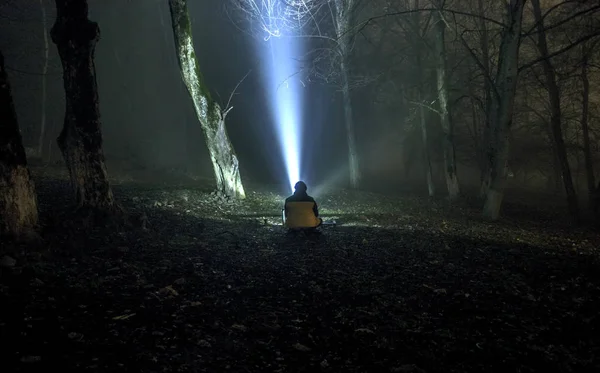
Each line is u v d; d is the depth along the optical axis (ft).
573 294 27.63
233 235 40.45
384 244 40.60
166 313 20.11
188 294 23.11
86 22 32.68
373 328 20.43
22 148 27.68
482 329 21.06
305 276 28.68
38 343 15.83
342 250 36.86
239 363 16.48
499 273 31.99
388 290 26.48
